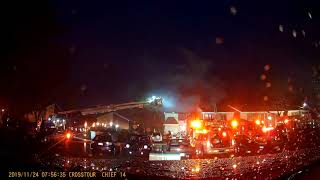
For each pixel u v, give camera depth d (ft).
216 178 20.67
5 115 78.13
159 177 21.25
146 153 66.44
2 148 41.45
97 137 68.74
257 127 104.01
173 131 136.05
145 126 143.33
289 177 20.26
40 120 91.09
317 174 20.26
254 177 20.65
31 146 52.47
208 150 60.03
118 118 144.05
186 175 21.57
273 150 40.73
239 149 58.85
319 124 80.23
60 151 52.60
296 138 52.29
